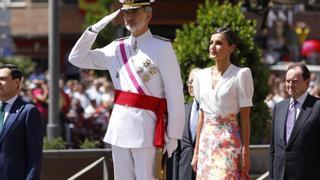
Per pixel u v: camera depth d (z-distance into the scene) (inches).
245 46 1083.3
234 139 711.7
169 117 633.6
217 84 711.1
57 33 1347.2
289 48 2760.8
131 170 645.3
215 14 1105.4
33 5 3909.9
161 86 636.7
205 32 1095.6
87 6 2834.6
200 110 732.0
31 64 2534.5
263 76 1091.9
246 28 1097.4
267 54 2645.2
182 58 1087.6
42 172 909.2
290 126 747.4
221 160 711.1
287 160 743.7
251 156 924.0
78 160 917.8
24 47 3917.3
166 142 637.3
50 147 1064.8
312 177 738.8
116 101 642.2
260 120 1085.8
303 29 2864.2
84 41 645.9
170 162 823.7
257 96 1086.4
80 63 652.7
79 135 1508.4
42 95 1727.4
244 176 713.0
